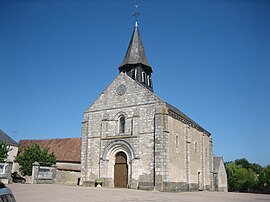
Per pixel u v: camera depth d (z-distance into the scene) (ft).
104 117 95.61
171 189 81.71
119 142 90.33
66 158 125.70
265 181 185.98
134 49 106.11
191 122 105.70
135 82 92.89
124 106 92.84
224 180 155.22
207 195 73.87
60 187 73.87
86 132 98.12
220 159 154.10
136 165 85.46
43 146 140.36
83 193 58.29
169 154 83.61
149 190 80.94
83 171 95.50
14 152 134.92
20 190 59.62
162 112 84.84
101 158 92.38
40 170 93.35
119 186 88.89
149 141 85.25
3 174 82.69
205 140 121.60
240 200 61.31
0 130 138.41
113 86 97.30
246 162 322.34
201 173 110.63
